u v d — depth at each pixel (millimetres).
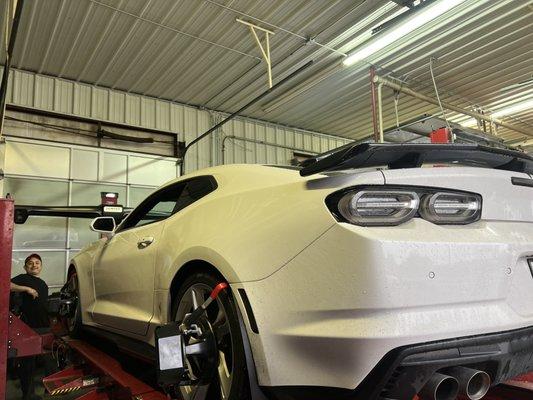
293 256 1334
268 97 9188
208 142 9930
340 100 9383
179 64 7742
